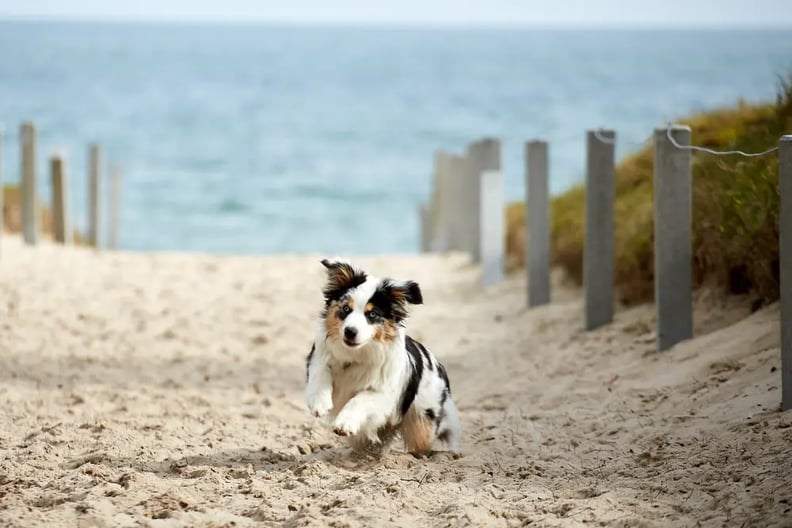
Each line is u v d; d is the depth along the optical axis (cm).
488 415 976
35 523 607
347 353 742
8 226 2152
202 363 1203
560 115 7644
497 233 1659
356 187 4506
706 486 634
